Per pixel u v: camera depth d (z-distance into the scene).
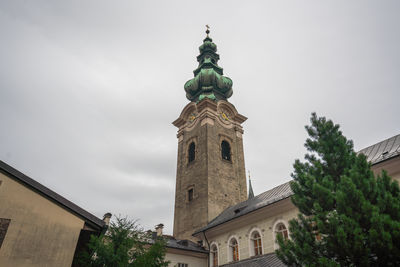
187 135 52.25
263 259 24.69
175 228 43.31
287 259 13.56
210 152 45.62
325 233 11.59
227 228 30.61
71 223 16.56
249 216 28.03
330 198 12.30
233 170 47.28
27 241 15.09
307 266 11.77
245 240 27.98
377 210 10.73
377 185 11.81
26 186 16.27
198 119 51.25
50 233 15.77
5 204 15.38
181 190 46.38
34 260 14.84
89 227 17.39
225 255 29.70
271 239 25.39
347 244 10.70
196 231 37.88
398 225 10.06
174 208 45.66
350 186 11.29
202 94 56.59
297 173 14.65
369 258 11.06
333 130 14.41
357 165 12.84
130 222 19.12
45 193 16.45
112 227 18.48
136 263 17.66
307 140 14.87
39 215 15.94
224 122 52.03
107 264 16.36
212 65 61.53
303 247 12.42
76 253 17.17
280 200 25.08
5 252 14.42
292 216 24.36
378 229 10.25
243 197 45.66
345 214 11.39
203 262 32.44
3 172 16.02
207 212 39.31
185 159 49.25
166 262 19.33
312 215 14.03
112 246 17.06
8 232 14.87
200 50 67.94
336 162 13.58
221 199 42.19
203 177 43.22
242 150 51.38
